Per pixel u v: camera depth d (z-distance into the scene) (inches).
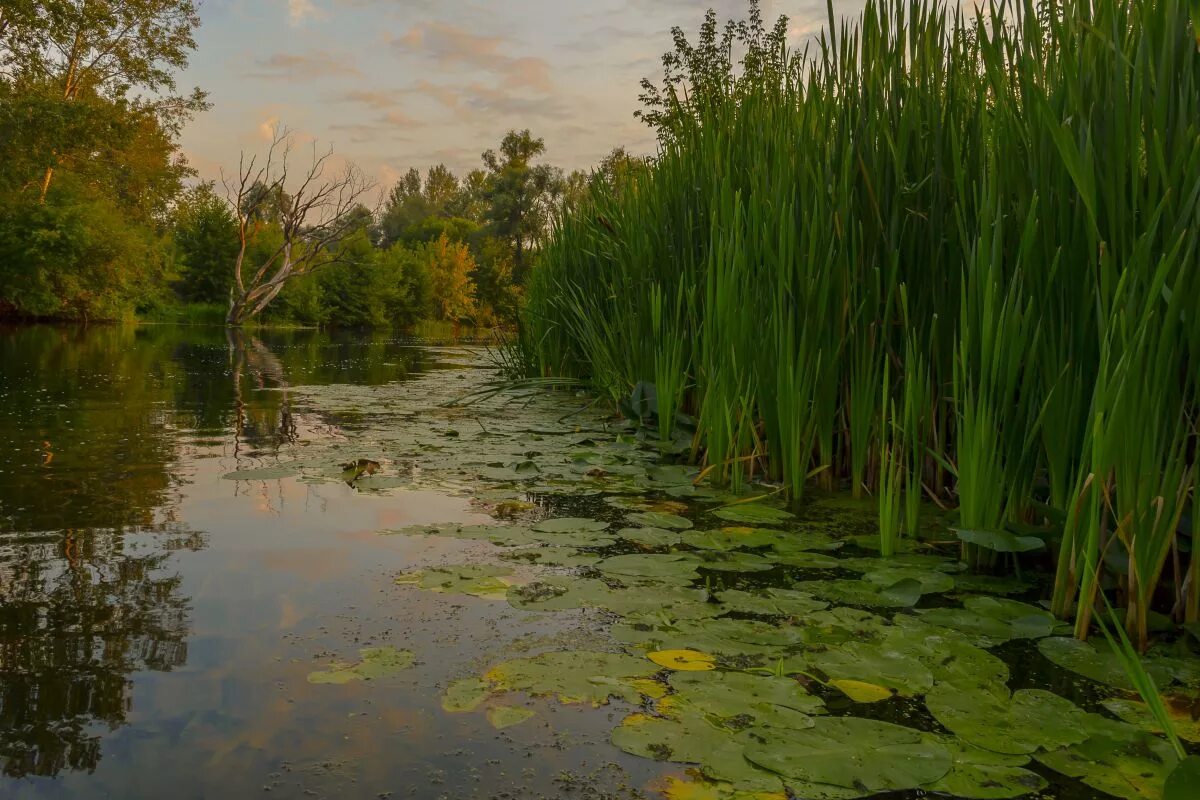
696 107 135.5
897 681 41.6
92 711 36.0
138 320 759.7
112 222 665.6
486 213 1489.9
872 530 73.1
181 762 31.9
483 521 72.3
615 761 33.0
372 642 44.6
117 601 49.9
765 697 38.9
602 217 154.1
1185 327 49.6
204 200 960.9
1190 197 46.4
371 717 36.2
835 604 53.4
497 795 30.2
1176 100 52.6
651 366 129.1
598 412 155.3
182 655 42.2
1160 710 32.8
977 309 64.6
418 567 58.4
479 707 37.4
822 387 86.6
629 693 39.2
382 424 133.2
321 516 72.2
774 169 93.6
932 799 30.8
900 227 81.4
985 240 60.4
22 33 616.4
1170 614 52.8
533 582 55.6
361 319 1029.8
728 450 90.0
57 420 127.4
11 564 56.6
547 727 35.8
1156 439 47.0
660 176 131.0
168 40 714.2
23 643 43.2
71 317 670.5
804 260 85.0
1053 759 34.0
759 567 60.8
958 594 56.7
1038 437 62.9
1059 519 57.3
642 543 66.8
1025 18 60.9
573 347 188.5
